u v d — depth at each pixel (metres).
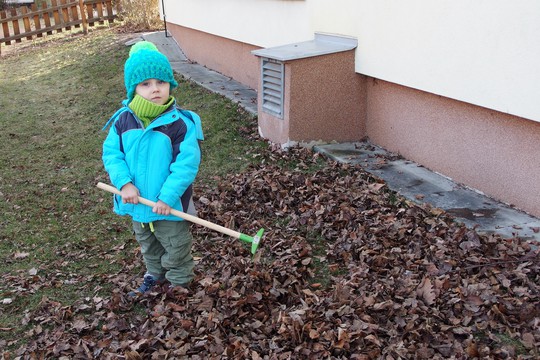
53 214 5.43
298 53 6.17
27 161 6.89
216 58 10.63
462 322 3.30
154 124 3.46
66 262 4.48
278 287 3.84
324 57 6.23
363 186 5.30
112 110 8.76
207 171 6.13
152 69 3.39
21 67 12.60
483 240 4.11
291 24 7.60
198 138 3.59
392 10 5.59
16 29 15.57
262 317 3.55
